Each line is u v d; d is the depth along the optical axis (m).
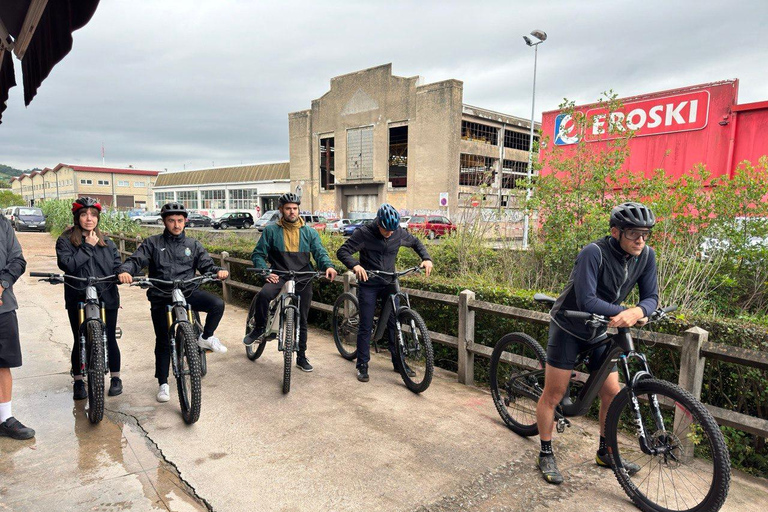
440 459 3.05
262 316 4.54
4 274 3.11
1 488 2.68
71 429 3.43
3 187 132.38
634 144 8.20
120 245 14.68
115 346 4.07
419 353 4.12
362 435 3.36
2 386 3.25
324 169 43.78
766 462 3.01
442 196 33.25
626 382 2.63
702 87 7.35
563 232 5.96
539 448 3.23
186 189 59.06
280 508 2.52
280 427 3.47
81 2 2.60
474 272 6.36
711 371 3.28
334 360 5.12
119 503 2.56
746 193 5.21
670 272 5.10
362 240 4.34
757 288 5.05
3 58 3.88
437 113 34.03
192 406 3.35
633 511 2.56
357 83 38.69
